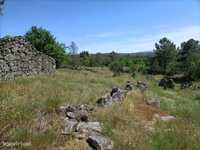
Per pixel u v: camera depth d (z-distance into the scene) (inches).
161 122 535.8
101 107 555.2
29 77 915.4
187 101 941.8
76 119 457.7
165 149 397.4
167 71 3316.9
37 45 1680.6
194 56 3029.0
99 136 384.2
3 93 526.9
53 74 1145.4
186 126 512.4
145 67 3334.2
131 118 524.7
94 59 3649.1
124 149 373.4
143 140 410.9
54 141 352.2
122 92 693.9
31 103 475.2
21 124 374.3
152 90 1051.3
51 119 419.8
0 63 847.1
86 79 1103.6
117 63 2827.3
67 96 590.9
